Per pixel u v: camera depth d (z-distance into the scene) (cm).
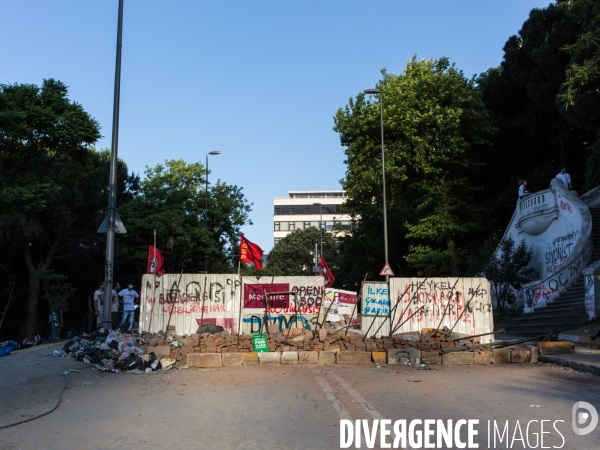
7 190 1952
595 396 986
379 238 4262
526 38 3797
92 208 3616
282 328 1622
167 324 1595
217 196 4500
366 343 1504
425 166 3312
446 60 3459
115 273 3741
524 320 2305
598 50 2491
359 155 3459
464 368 1402
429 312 1670
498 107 4100
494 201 4206
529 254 2681
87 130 2128
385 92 3462
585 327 1889
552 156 4272
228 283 1631
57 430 750
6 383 1019
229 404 922
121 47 1648
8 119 1944
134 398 984
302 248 8162
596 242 2481
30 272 3164
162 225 3425
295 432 726
